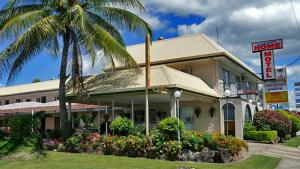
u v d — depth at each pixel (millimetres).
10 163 15383
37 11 17938
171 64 27375
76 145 18266
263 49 30156
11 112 27500
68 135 19672
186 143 15023
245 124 25656
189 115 26172
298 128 31375
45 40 18984
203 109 25672
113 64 19406
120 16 19297
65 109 19859
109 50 17781
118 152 16750
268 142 23312
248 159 15188
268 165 13953
